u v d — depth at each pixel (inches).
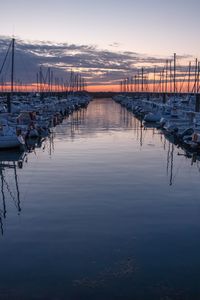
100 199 685.9
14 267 427.5
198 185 796.6
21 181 829.8
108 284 392.2
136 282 395.9
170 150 1274.6
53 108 2645.2
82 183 802.2
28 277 405.4
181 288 385.4
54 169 948.6
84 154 1174.3
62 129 1977.1
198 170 947.3
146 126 2132.1
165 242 495.2
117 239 505.0
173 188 768.9
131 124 2262.6
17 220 581.0
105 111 3612.2
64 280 399.5
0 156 1169.4
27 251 468.4
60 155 1162.6
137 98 4554.6
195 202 673.6
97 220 576.7
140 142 1467.8
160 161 1064.8
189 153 1213.7
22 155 1184.2
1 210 629.9
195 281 398.3
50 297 369.4
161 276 408.5
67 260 444.1
